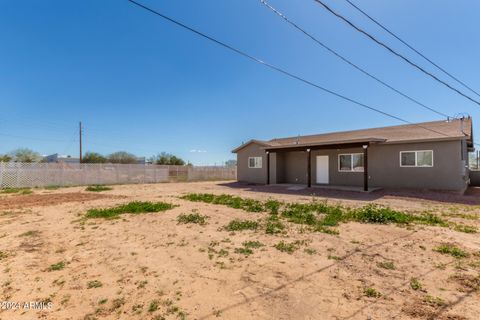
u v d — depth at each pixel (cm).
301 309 262
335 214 721
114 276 347
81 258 413
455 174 1158
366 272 350
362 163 1462
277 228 585
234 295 293
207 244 476
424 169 1243
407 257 404
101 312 262
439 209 823
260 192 1378
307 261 390
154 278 339
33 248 461
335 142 1345
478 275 339
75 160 4359
